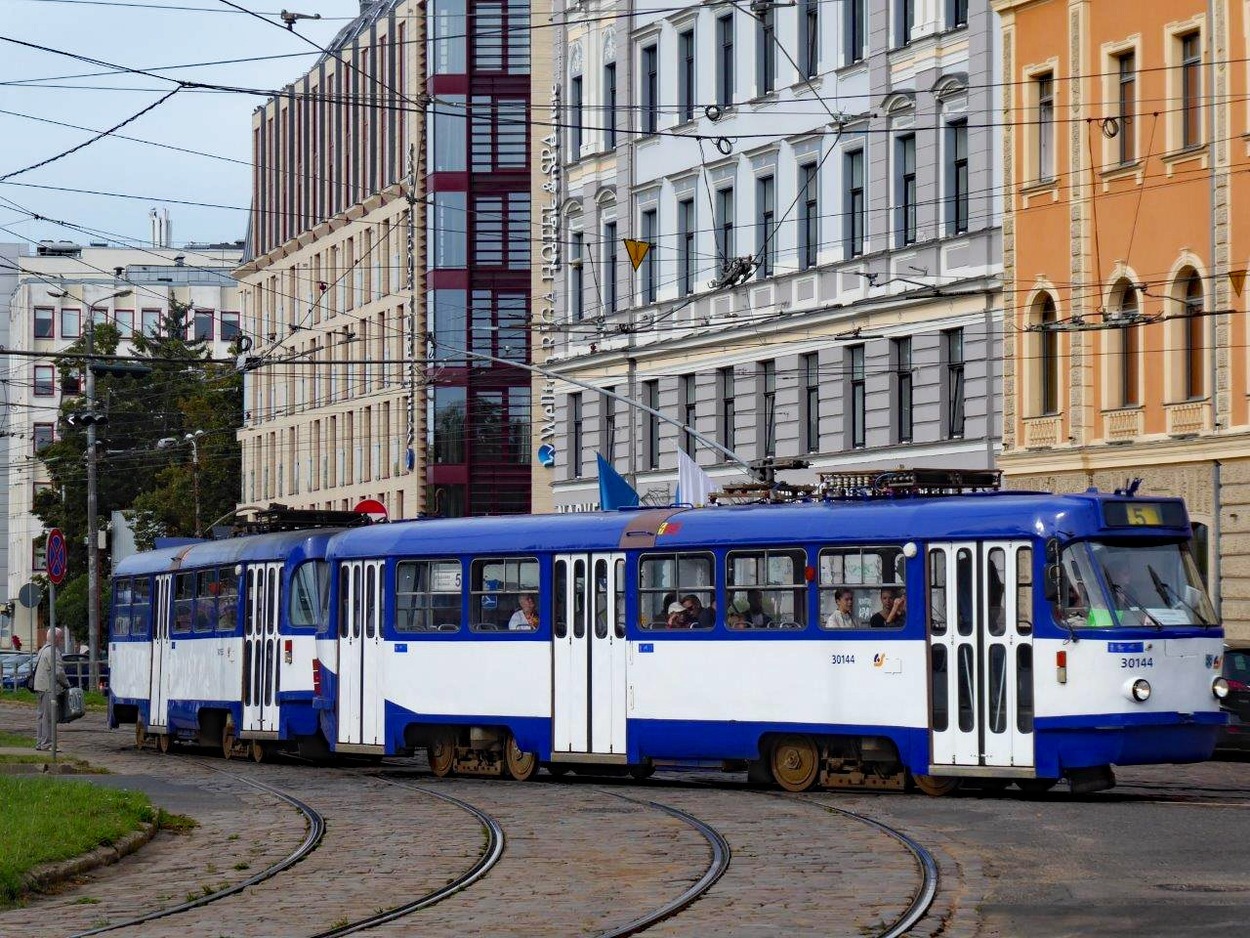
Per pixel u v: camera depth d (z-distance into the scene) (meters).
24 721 55.41
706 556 28.83
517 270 76.50
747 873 18.59
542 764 32.12
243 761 37.53
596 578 30.05
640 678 29.39
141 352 115.81
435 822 23.81
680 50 58.69
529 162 76.38
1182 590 26.02
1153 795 26.34
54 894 18.34
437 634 32.09
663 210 59.34
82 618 100.06
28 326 143.38
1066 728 25.27
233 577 38.16
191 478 104.19
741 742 28.27
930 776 26.39
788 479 53.91
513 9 76.19
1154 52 43.97
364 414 85.81
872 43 51.06
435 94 76.50
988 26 47.88
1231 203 42.03
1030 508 25.84
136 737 42.91
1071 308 45.81
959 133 49.03
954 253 48.88
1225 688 25.94
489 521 31.83
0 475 147.25
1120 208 44.75
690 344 58.09
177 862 20.48
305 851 20.94
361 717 33.34
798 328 53.44
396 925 16.03
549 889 17.84
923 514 26.72
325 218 90.75
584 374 63.25
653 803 25.84
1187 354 43.50
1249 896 16.41
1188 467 42.94
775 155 54.69
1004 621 25.86
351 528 34.88
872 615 27.06
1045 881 17.61
